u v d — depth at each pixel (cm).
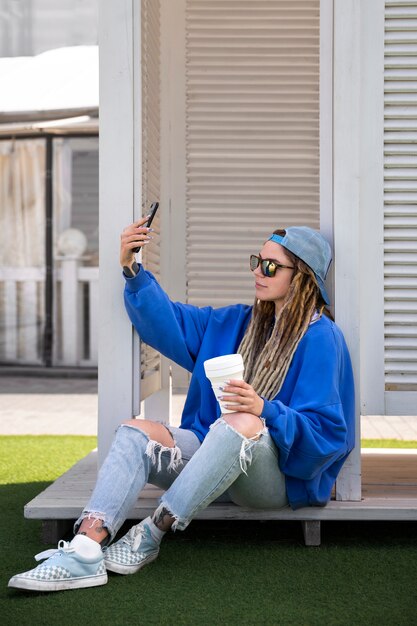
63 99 789
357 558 273
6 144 982
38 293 994
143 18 330
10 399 775
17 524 317
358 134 297
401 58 300
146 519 261
